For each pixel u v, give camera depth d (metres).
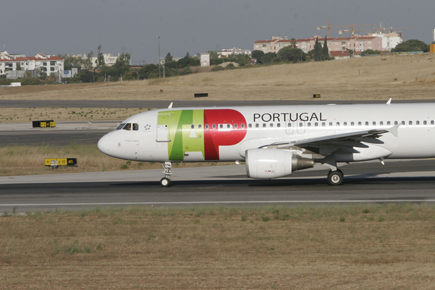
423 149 50.78
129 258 27.02
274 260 25.89
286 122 52.00
